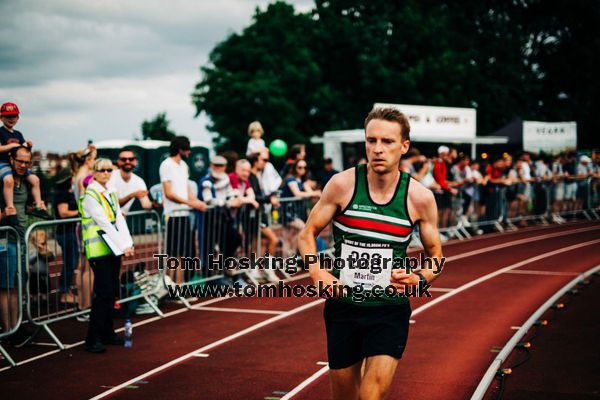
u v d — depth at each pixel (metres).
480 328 6.53
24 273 6.13
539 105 37.22
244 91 30.08
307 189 10.56
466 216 14.81
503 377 4.92
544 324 6.58
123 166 7.41
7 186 6.00
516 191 16.42
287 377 5.04
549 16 36.59
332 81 34.16
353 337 3.12
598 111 37.00
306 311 7.51
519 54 35.97
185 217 7.89
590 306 7.41
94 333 5.82
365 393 2.89
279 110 30.16
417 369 5.19
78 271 6.91
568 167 18.53
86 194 5.85
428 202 3.07
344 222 3.12
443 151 14.09
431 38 32.50
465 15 35.62
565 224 17.34
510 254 11.94
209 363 5.44
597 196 18.98
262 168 9.41
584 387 4.70
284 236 9.95
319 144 31.81
